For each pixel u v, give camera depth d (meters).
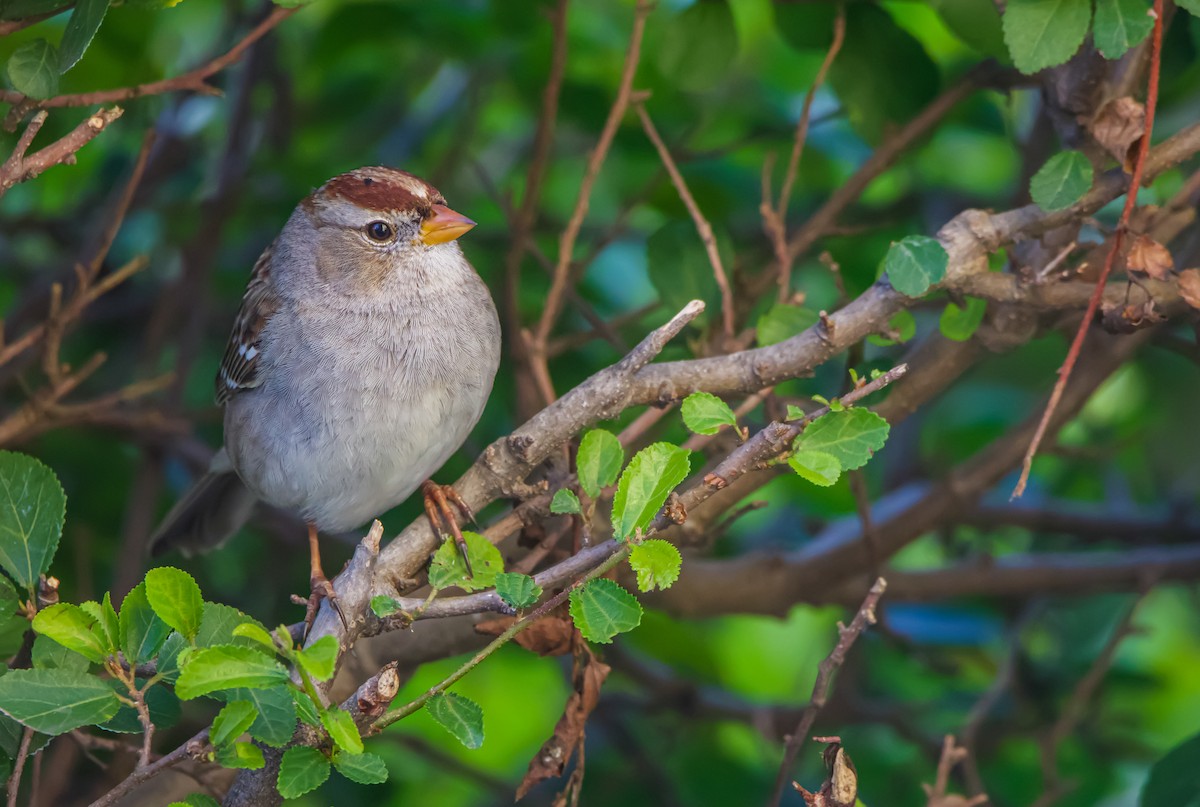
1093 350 9.42
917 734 10.60
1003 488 12.35
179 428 10.28
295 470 7.92
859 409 5.50
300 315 7.95
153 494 10.61
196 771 7.16
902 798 10.71
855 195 9.02
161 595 5.13
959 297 6.83
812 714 6.48
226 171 11.35
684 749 11.30
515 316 9.34
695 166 11.29
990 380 12.05
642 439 8.55
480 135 12.73
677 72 8.91
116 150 12.15
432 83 12.91
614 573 8.07
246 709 4.95
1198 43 9.25
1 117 7.02
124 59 9.18
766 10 11.72
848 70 9.05
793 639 13.91
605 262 12.12
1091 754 10.78
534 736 12.99
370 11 10.88
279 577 11.47
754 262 10.98
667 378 6.47
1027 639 11.40
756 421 9.22
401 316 7.90
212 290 12.18
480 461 6.52
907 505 9.83
